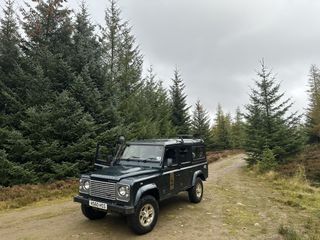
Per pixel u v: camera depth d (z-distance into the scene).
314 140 45.16
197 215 9.30
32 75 17.20
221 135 59.53
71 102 16.38
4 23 17.91
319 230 7.83
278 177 19.14
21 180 14.52
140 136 22.09
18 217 9.07
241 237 7.31
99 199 7.54
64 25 19.36
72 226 8.05
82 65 18.83
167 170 8.73
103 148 16.70
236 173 22.66
